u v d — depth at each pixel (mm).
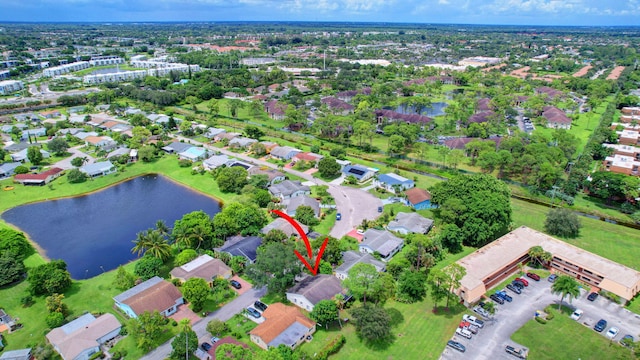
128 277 95562
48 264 96188
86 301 92688
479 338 81250
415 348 79062
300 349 78000
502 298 92500
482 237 111312
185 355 74750
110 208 142875
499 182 125688
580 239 120188
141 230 127875
